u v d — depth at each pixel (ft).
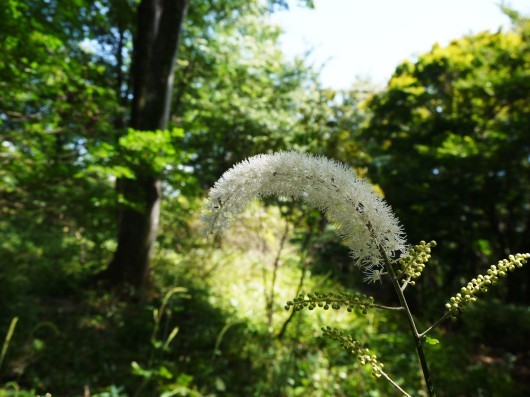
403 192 32.50
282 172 4.47
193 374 15.19
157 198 24.89
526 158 29.07
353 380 15.79
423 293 32.89
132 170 15.39
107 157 14.64
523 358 24.75
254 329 19.29
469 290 3.72
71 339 17.04
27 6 11.71
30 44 12.43
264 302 23.70
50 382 13.88
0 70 12.82
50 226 31.35
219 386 14.05
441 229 32.86
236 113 29.45
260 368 16.05
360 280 27.09
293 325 19.77
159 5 26.30
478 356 24.48
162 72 23.93
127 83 35.70
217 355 16.98
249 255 29.19
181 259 29.53
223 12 33.01
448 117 35.37
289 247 27.91
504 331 27.20
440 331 26.30
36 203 17.01
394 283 3.95
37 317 18.84
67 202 17.12
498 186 31.01
